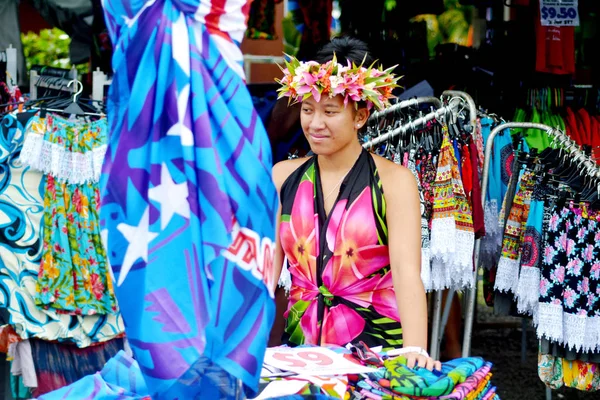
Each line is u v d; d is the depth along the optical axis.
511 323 6.38
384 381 1.87
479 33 5.96
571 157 3.71
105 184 1.58
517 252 3.83
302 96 2.34
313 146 2.40
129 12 1.60
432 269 3.53
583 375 3.65
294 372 1.92
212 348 1.53
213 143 1.56
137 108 1.55
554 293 3.58
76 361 3.52
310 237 2.46
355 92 2.31
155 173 1.55
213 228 1.52
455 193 3.46
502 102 5.48
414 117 3.60
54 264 3.41
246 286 1.54
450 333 4.75
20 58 5.20
